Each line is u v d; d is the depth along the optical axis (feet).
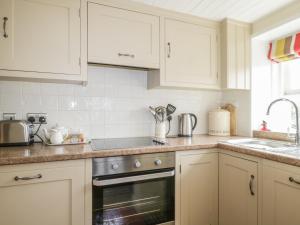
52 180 3.85
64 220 3.96
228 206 5.14
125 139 5.97
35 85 5.37
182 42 6.02
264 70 6.82
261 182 4.31
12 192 3.61
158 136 6.35
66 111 5.68
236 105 7.17
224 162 5.28
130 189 4.59
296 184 3.66
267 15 6.11
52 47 4.65
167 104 6.90
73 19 4.83
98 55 5.03
